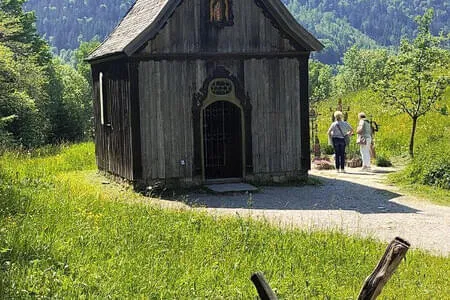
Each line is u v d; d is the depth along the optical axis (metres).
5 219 10.57
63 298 7.29
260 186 20.16
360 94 43.75
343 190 19.59
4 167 20.20
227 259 10.01
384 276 5.20
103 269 8.60
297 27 20.31
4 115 42.44
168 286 8.30
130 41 18.59
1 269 7.89
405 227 14.61
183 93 19.47
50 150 30.81
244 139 20.19
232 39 19.95
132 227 11.16
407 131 31.17
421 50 27.44
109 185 20.09
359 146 27.27
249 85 20.20
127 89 19.22
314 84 98.88
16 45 42.12
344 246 11.62
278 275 9.41
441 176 20.14
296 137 20.75
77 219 11.27
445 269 10.73
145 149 19.14
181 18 19.34
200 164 19.66
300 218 15.36
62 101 56.91
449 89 35.97
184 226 12.02
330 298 8.46
